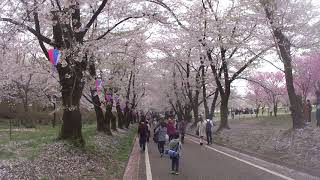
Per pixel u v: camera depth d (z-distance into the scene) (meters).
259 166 14.12
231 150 21.02
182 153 19.55
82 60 14.23
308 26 20.98
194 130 43.50
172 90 54.50
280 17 19.81
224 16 23.72
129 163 16.17
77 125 14.32
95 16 13.86
